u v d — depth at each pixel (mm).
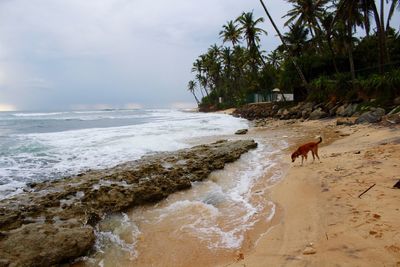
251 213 6238
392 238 3953
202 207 6914
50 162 12156
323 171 7922
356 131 15234
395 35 34625
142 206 7238
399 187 5691
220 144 13812
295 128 21391
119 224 6199
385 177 6520
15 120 43688
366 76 27469
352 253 3801
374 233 4160
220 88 78375
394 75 20000
